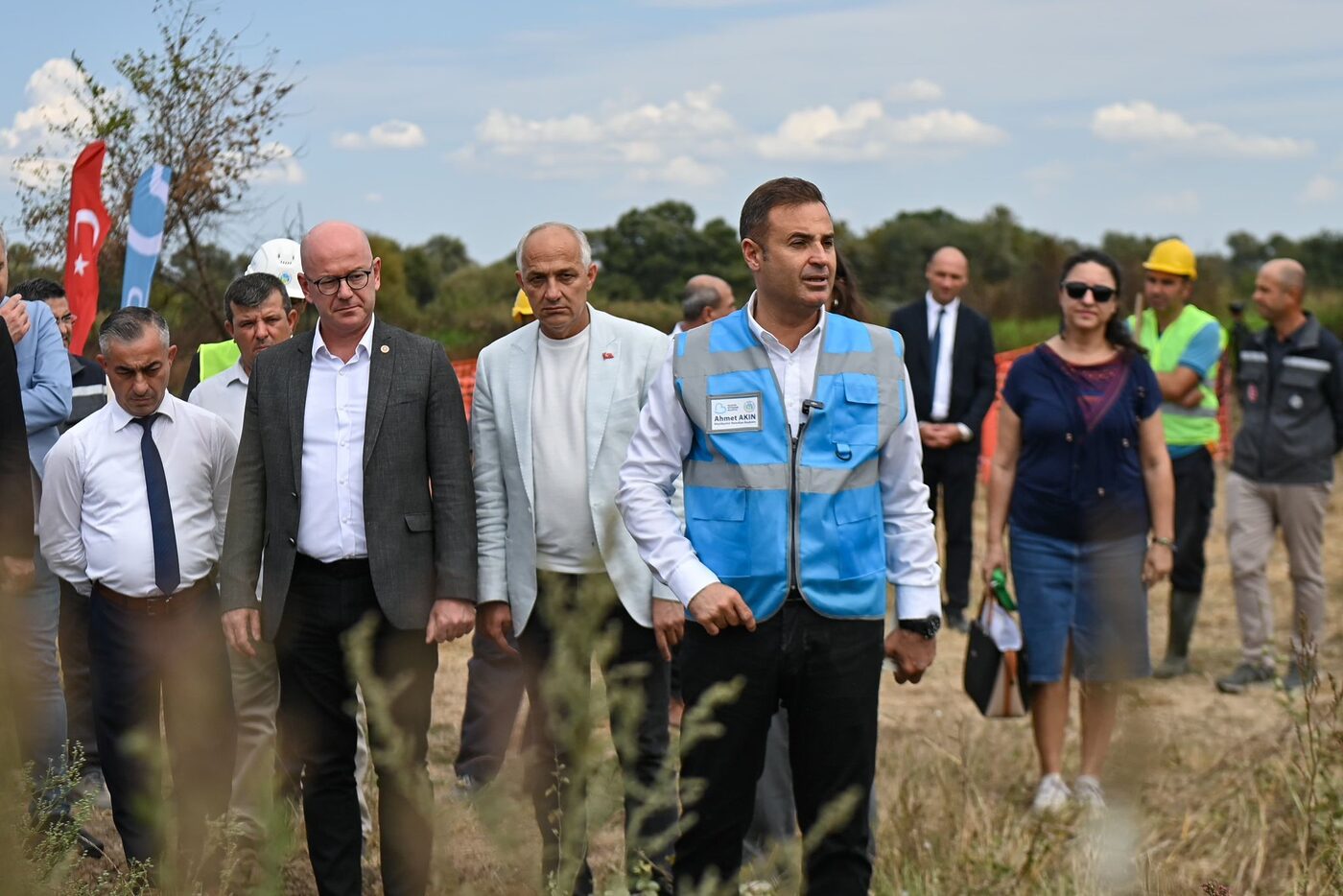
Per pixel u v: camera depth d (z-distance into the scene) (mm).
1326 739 5309
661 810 4086
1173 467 7945
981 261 43344
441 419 4234
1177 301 7887
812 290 3559
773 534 3539
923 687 7828
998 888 4379
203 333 10023
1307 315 7625
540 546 4344
